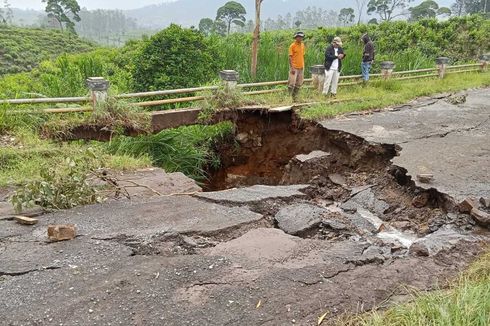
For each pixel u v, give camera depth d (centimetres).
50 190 497
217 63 1241
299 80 1093
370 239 499
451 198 559
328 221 518
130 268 383
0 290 349
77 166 531
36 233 445
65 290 350
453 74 1622
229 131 1009
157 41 1124
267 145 1013
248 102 992
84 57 1358
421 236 523
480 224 513
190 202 536
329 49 1118
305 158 805
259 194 574
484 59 1772
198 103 980
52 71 1346
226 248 428
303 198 588
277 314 333
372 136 827
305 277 381
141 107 891
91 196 528
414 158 712
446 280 392
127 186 596
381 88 1298
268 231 470
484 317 304
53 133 747
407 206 604
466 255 444
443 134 862
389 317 325
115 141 812
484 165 691
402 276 396
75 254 404
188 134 952
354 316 337
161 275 374
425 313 321
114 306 332
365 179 742
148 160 723
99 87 789
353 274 394
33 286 354
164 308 332
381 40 2208
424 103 1167
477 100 1227
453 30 2359
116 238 435
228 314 329
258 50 1377
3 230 449
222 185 991
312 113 956
